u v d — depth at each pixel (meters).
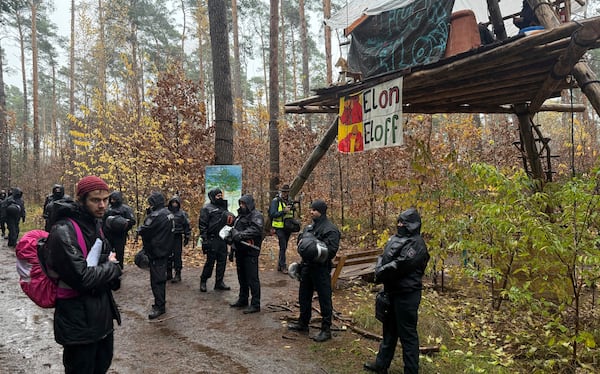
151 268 5.79
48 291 2.48
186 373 4.02
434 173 6.83
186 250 10.64
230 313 5.90
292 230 8.63
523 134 8.11
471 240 5.81
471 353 4.60
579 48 4.20
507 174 7.24
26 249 2.49
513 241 5.03
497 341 5.19
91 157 13.35
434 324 5.29
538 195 4.85
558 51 4.59
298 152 14.64
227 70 10.72
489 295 6.82
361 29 6.77
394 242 3.84
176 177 11.31
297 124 14.59
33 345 4.75
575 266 4.59
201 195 11.16
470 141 13.86
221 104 10.68
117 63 32.69
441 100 7.69
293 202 8.88
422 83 6.04
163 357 4.40
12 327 5.38
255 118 20.25
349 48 7.23
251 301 5.93
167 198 12.30
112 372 4.04
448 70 5.27
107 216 7.97
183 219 7.77
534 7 5.08
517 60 4.82
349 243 11.63
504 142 14.57
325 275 4.82
